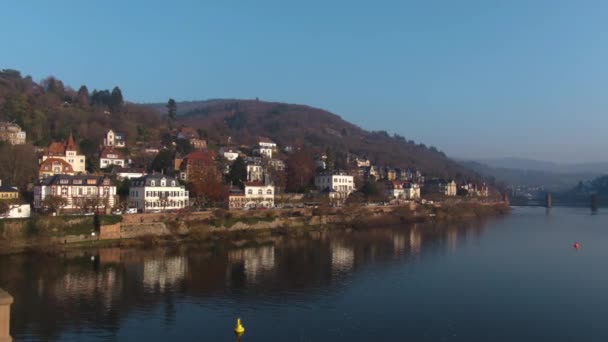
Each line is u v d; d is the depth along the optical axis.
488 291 98.44
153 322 78.44
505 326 78.25
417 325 78.12
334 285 101.69
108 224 141.25
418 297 93.50
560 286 103.00
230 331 74.81
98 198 160.50
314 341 71.12
